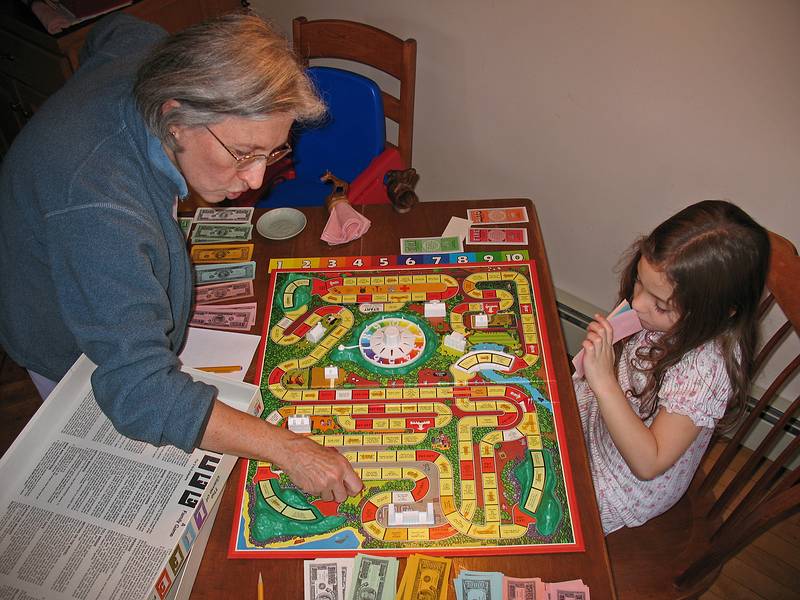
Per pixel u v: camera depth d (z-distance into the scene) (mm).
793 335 1902
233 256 1591
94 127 1039
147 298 1016
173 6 2516
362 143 2139
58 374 1330
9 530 1038
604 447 1395
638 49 1798
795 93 1597
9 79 2635
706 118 1777
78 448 1146
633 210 2092
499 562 1071
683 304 1182
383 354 1367
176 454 1144
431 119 2453
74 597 960
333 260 1567
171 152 1081
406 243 1594
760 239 1149
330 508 1146
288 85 994
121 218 996
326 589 1050
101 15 2373
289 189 2246
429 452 1208
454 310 1442
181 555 1038
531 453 1200
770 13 1541
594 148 2062
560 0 1868
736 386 1261
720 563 1240
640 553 1377
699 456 1360
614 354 1446
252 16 1035
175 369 1052
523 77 2096
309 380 1330
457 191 2584
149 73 977
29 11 2420
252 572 1078
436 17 2189
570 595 1029
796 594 1850
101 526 1044
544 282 1491
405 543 1098
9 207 1080
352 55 2070
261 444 1091
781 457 1281
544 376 1315
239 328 1435
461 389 1301
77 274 985
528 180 2320
